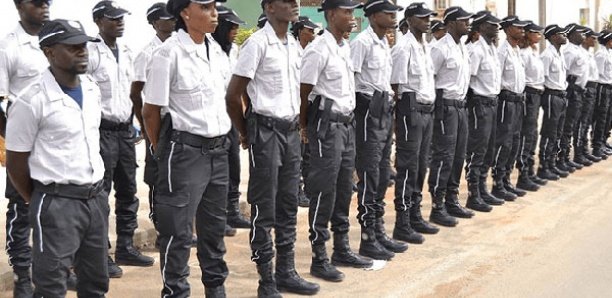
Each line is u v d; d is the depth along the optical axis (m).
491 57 6.79
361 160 5.23
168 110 3.70
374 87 5.14
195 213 3.80
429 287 4.74
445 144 6.29
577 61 9.02
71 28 3.14
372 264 5.16
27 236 4.36
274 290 4.41
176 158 3.68
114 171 5.03
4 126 4.12
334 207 5.07
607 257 5.43
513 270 5.11
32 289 4.39
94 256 3.34
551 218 6.73
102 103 4.74
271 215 4.32
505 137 7.31
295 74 4.30
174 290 3.80
